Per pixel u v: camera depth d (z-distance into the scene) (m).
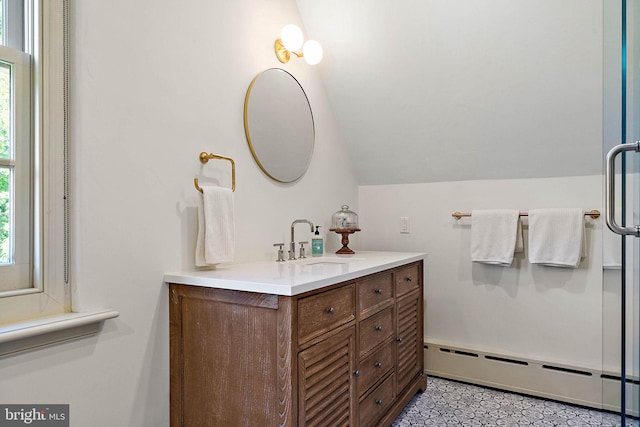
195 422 1.46
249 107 1.94
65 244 1.26
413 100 2.41
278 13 2.17
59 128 1.25
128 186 1.41
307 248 2.38
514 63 2.07
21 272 1.19
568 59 1.97
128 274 1.40
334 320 1.49
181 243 1.60
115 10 1.37
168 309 1.53
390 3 2.11
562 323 2.32
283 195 2.20
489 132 2.35
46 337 1.16
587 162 2.22
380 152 2.75
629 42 1.08
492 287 2.52
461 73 2.20
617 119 1.18
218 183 1.77
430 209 2.72
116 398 1.35
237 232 1.88
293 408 1.25
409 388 2.18
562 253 2.22
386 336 1.92
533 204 2.40
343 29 2.30
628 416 1.15
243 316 1.35
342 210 2.51
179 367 1.50
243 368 1.35
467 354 2.54
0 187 1.16
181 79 1.61
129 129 1.41
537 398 2.31
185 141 1.62
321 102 2.55
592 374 2.18
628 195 1.11
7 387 1.08
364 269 1.68
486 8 1.96
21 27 1.20
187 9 1.63
